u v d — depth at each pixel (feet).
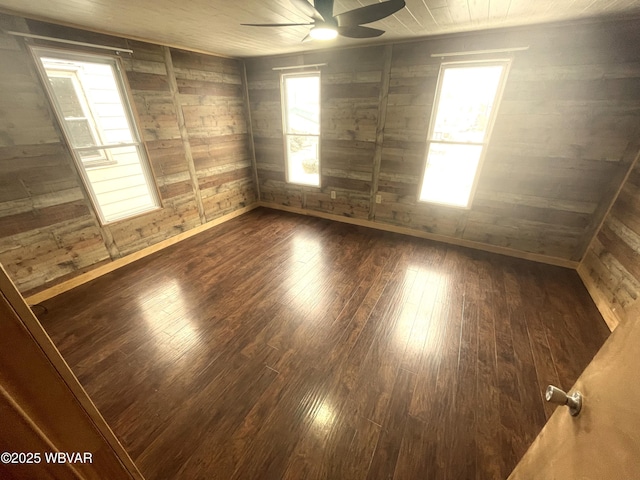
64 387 1.44
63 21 7.73
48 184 8.24
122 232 10.36
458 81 10.40
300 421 5.20
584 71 8.15
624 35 7.50
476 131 10.78
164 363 6.40
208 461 4.62
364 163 12.89
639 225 7.20
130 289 9.09
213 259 10.98
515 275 9.71
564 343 6.88
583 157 8.84
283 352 6.68
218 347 6.84
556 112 8.80
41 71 7.71
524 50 8.67
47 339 1.30
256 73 13.76
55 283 8.76
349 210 14.25
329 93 12.40
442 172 12.37
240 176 15.39
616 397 1.82
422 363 6.37
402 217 12.92
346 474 4.45
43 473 1.33
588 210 9.25
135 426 5.13
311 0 6.42
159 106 10.80
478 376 6.05
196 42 10.32
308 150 15.84
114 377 6.08
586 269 9.30
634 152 8.14
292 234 13.17
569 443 2.23
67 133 8.50
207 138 13.05
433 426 5.10
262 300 8.53
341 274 9.87
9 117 7.30
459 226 11.69
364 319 7.72
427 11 7.11
